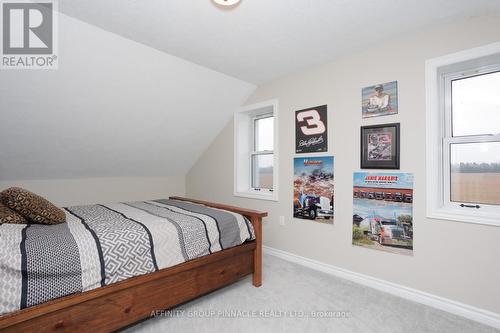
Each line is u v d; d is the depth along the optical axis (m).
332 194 2.46
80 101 2.40
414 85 1.99
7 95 2.10
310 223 2.64
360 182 2.27
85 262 1.33
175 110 3.01
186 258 1.74
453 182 1.94
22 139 2.49
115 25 1.92
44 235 1.39
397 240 2.06
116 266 1.43
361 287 2.19
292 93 2.83
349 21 1.84
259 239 2.20
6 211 1.52
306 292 2.09
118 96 2.53
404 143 2.03
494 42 1.66
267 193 3.22
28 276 1.17
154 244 1.60
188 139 3.56
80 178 3.31
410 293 1.98
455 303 1.79
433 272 1.89
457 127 1.93
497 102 1.79
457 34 1.80
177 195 4.29
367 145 2.23
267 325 1.66
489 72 1.81
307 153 2.67
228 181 3.58
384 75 2.14
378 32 1.99
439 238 1.87
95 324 1.35
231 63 2.58
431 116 1.90
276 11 1.72
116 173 3.55
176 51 2.33
